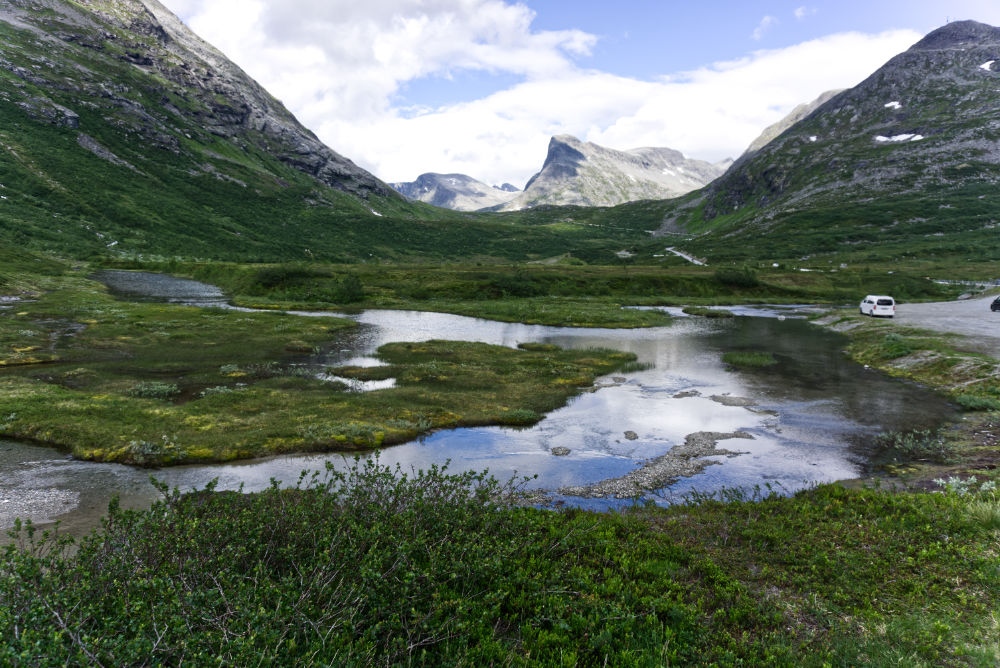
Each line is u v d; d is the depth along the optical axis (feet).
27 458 62.39
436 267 449.06
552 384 112.47
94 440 66.69
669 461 67.15
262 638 21.04
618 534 41.86
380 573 26.48
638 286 379.35
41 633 18.20
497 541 34.01
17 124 619.26
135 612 20.92
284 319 214.48
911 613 29.12
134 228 542.98
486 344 163.02
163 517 29.35
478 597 29.30
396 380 114.73
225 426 74.84
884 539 38.27
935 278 395.14
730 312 272.51
